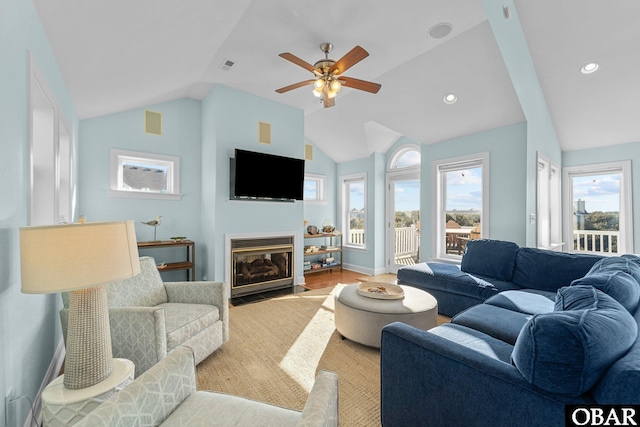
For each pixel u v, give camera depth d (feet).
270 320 10.16
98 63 7.59
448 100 11.76
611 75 11.15
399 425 4.50
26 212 4.89
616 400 2.75
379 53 9.94
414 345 4.31
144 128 12.41
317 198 19.83
